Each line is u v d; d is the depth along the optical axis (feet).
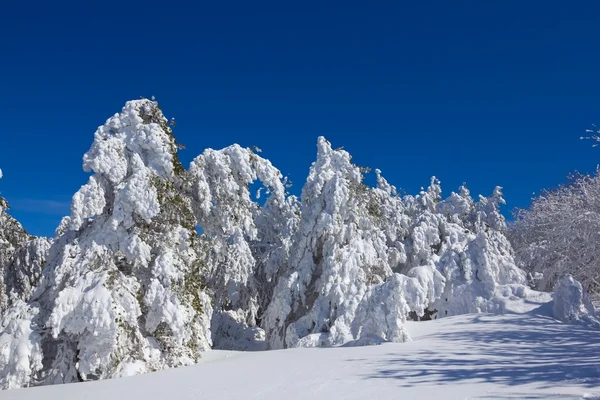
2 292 62.54
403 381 25.75
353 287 55.52
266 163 68.03
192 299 49.73
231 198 63.16
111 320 42.39
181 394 27.86
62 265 46.26
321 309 56.39
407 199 111.86
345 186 61.52
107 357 42.37
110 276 44.73
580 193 82.74
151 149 52.37
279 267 80.33
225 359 47.32
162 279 47.60
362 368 31.04
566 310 46.03
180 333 46.11
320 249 63.00
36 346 43.32
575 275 71.00
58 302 42.39
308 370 32.12
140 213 47.78
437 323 50.60
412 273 58.34
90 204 46.83
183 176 56.65
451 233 77.66
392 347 39.40
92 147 49.93
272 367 35.04
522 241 97.60
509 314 50.65
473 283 57.57
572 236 72.33
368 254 59.88
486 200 107.24
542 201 93.56
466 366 28.45
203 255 58.80
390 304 44.55
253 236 66.39
